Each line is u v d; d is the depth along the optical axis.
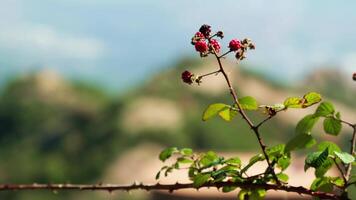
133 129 64.25
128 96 71.94
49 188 3.65
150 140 62.41
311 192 3.36
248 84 73.12
